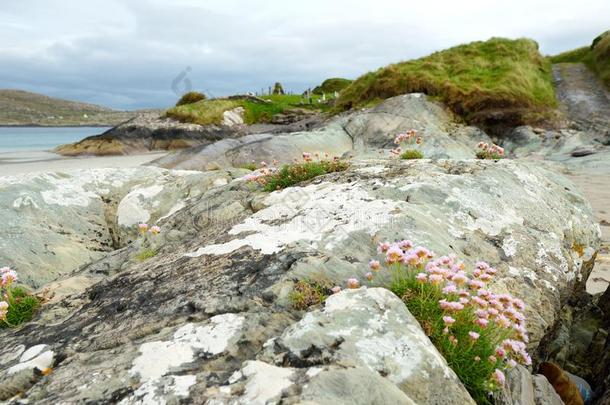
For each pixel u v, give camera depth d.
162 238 8.05
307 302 4.69
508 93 31.23
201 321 4.57
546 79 38.50
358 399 3.07
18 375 4.23
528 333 5.72
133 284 5.86
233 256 5.77
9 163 33.22
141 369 3.83
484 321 4.16
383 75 36.84
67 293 6.56
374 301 4.16
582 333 7.34
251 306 4.69
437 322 4.38
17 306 6.01
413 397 3.47
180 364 3.87
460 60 37.69
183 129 47.06
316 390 3.08
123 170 12.82
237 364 3.89
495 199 7.55
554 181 9.27
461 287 5.04
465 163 8.91
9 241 9.38
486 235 6.84
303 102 61.72
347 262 5.44
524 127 29.52
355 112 33.91
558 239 7.47
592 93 35.22
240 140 27.64
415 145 25.02
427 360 3.68
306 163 9.42
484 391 4.23
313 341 3.70
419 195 7.21
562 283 6.77
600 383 5.82
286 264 5.32
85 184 11.74
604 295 7.88
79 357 4.28
